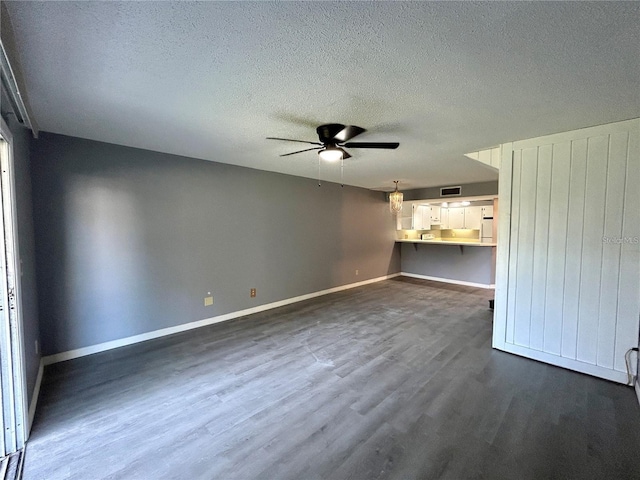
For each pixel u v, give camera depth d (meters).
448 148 3.44
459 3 1.21
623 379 2.63
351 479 1.63
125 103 2.21
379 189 7.03
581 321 2.84
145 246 3.58
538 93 2.04
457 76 1.81
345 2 1.21
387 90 2.00
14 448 1.85
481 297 5.70
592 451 1.83
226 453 1.83
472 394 2.46
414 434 1.98
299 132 2.88
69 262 3.07
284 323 4.22
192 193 3.97
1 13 1.23
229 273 4.41
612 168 2.64
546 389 2.54
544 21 1.31
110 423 2.11
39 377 2.62
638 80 1.83
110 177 3.30
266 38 1.45
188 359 3.10
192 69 1.74
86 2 1.18
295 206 5.33
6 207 1.84
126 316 3.46
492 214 6.41
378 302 5.35
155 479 1.65
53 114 2.42
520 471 1.68
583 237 2.81
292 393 2.47
